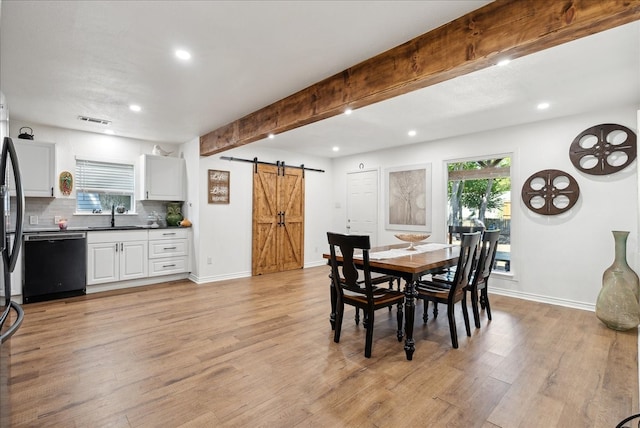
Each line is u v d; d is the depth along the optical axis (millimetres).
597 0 1469
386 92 2357
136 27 1987
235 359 2449
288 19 1913
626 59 2379
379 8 1814
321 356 2510
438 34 2020
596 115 3592
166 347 2646
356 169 6348
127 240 4504
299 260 6277
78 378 2156
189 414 1794
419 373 2250
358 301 2604
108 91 3016
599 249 3588
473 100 3266
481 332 3000
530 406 1876
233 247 5328
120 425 1698
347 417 1775
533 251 4047
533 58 2365
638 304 2947
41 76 2674
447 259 2828
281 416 1782
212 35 2084
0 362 1265
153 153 5043
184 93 3080
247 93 3088
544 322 3254
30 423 1701
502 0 1751
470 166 4742
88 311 3537
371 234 6070
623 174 3439
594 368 2311
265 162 5730
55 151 4098
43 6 1767
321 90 2809
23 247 3746
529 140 4082
